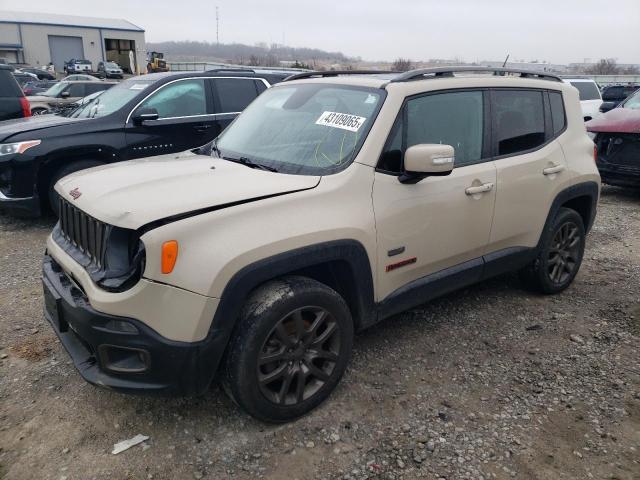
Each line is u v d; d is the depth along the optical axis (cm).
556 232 442
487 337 393
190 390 264
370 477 261
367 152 315
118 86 739
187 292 248
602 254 577
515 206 397
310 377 302
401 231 326
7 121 715
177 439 283
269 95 420
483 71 388
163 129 693
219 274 251
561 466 269
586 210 476
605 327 410
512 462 271
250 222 267
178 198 270
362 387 329
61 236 327
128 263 261
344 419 300
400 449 279
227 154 369
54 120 677
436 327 406
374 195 313
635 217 730
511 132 400
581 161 450
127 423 294
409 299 347
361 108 337
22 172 617
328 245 288
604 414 308
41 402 311
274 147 350
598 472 265
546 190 418
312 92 379
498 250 404
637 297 464
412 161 307
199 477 259
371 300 322
